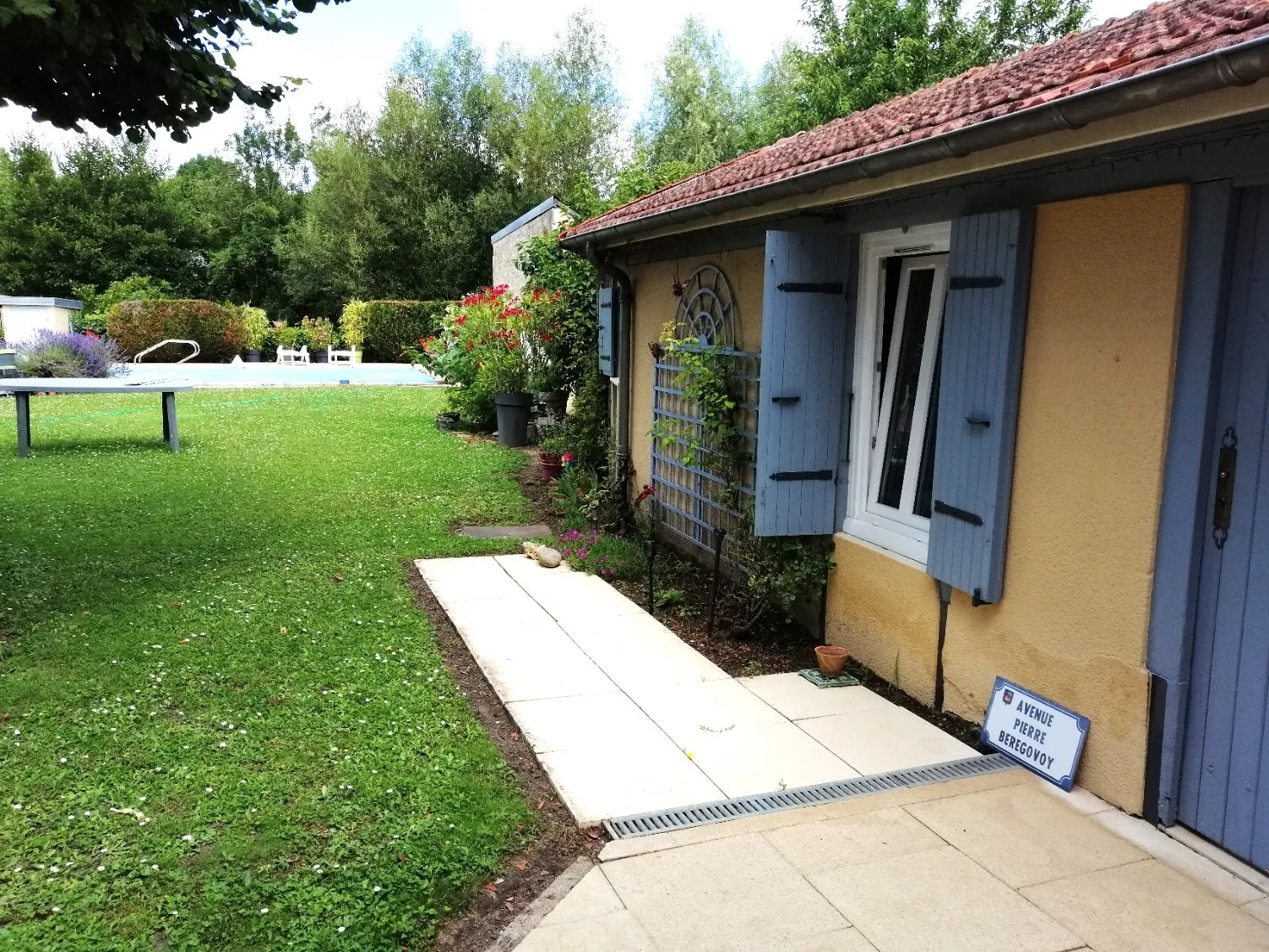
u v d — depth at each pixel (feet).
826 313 15.23
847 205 15.02
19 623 15.55
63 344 52.54
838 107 60.39
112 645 14.69
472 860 9.37
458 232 98.12
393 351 90.63
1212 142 9.01
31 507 24.02
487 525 24.94
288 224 121.08
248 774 10.89
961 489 12.46
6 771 10.73
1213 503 9.52
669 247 22.27
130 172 117.08
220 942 8.03
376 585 18.76
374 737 12.01
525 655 15.60
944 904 8.69
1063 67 11.02
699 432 20.31
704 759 11.90
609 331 25.90
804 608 16.97
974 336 12.09
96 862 9.06
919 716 13.41
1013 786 11.16
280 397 54.70
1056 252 11.00
